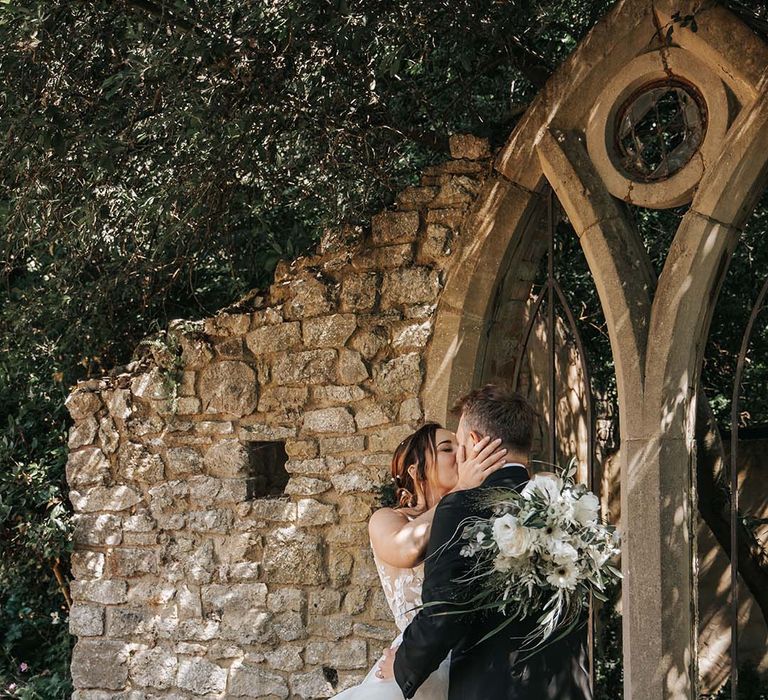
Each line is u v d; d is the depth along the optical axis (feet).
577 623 9.00
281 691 17.10
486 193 16.39
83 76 17.63
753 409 32.42
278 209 23.61
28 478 21.09
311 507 17.20
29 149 16.66
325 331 17.38
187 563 18.08
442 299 16.63
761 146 13.85
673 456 14.39
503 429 9.27
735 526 14.38
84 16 17.37
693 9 14.30
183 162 18.54
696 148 14.57
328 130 18.61
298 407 17.52
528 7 18.42
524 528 8.26
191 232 19.77
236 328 18.16
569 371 30.40
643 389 14.58
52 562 21.93
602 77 15.39
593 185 15.34
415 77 20.79
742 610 31.73
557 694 8.54
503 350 17.15
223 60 17.08
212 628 17.74
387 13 17.10
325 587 17.03
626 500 14.62
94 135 16.84
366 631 16.63
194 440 18.31
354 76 18.53
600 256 15.16
